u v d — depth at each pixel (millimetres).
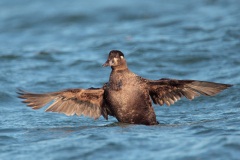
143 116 11641
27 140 10930
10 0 31188
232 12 23656
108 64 11477
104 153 9570
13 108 14125
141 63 17891
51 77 17125
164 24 23234
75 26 25141
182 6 26562
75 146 10078
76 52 19922
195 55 18078
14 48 21453
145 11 26250
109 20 25594
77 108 11758
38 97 11227
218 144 9688
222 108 13289
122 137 10445
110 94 11547
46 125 12344
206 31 20953
